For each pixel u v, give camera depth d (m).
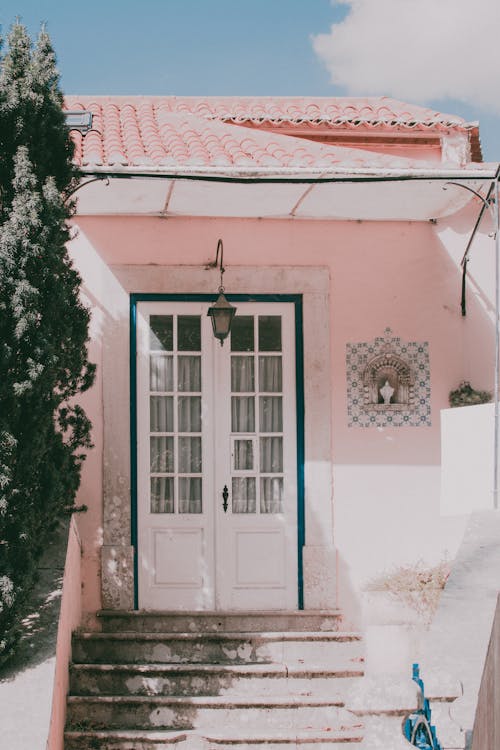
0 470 5.01
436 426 7.37
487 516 5.93
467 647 5.70
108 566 7.02
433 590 6.38
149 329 7.29
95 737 5.89
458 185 6.18
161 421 7.29
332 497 7.27
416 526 7.30
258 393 7.35
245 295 7.32
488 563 5.77
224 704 6.15
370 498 7.29
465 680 5.60
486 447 6.49
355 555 7.24
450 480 6.74
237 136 7.13
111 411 7.12
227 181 5.90
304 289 7.34
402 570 6.78
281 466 7.34
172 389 7.31
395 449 7.33
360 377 7.35
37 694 5.05
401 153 8.80
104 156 6.57
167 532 7.22
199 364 7.34
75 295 5.88
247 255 7.32
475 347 7.44
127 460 7.12
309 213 7.16
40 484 5.43
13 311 5.11
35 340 5.20
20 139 5.36
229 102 9.84
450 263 7.47
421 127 8.58
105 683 6.35
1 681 5.11
